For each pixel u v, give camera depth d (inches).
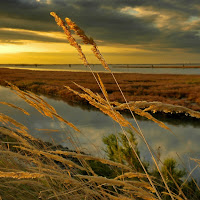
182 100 863.7
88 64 25.8
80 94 37.5
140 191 43.4
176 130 471.5
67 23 24.4
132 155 139.9
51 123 402.0
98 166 130.0
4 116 59.7
